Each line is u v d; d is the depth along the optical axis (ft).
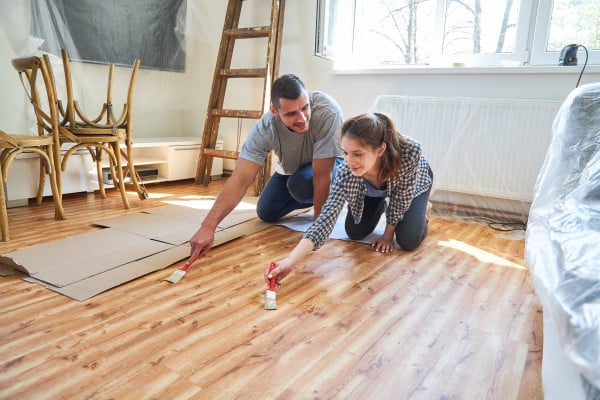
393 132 4.50
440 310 4.02
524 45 7.79
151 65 10.30
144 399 2.65
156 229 6.23
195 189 9.75
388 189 5.16
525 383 2.92
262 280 4.61
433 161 7.95
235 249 5.61
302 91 4.84
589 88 4.41
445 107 7.70
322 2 8.52
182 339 3.36
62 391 2.70
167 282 4.46
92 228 6.34
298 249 4.29
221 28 11.12
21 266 4.54
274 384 2.84
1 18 7.34
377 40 9.61
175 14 10.51
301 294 4.29
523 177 7.23
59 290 4.15
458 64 8.12
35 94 6.75
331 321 3.75
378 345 3.37
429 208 7.25
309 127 5.82
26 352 3.12
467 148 7.60
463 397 2.77
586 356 1.50
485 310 4.04
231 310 3.89
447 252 5.75
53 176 6.63
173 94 11.11
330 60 9.26
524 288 4.58
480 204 7.91
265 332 3.51
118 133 7.52
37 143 6.18
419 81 8.35
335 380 2.91
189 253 5.27
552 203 4.07
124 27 9.52
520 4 7.72
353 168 4.09
